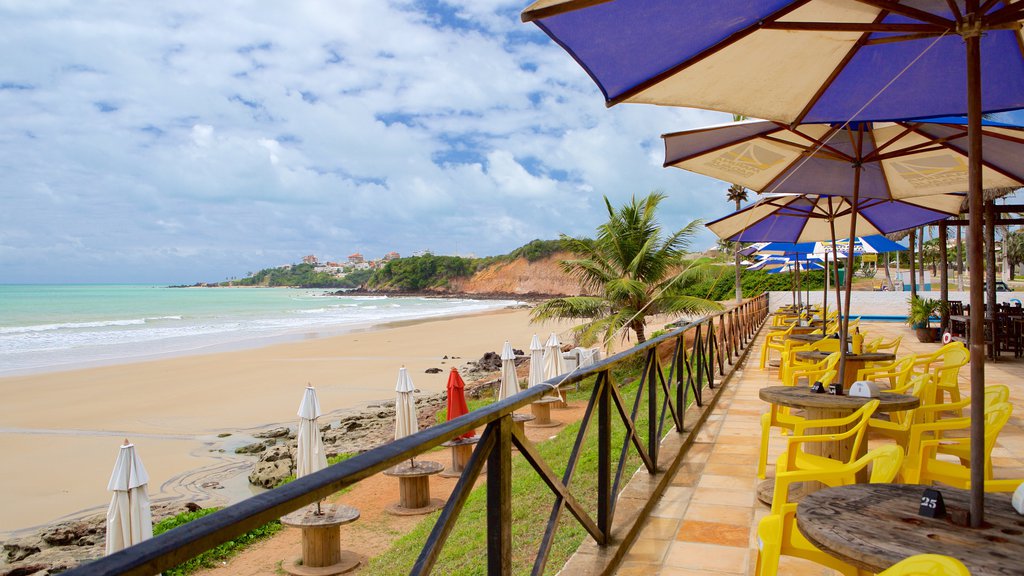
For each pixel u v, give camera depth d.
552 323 44.03
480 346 30.44
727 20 2.52
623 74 2.85
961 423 3.99
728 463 6.09
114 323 48.03
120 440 12.96
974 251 2.25
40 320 52.38
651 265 18.73
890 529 2.20
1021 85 3.25
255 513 1.30
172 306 77.44
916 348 15.20
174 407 16.33
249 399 17.33
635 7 2.32
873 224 8.71
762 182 5.72
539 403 11.47
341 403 16.70
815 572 3.74
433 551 2.01
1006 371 11.20
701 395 8.53
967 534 2.15
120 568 1.05
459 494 2.17
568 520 5.20
